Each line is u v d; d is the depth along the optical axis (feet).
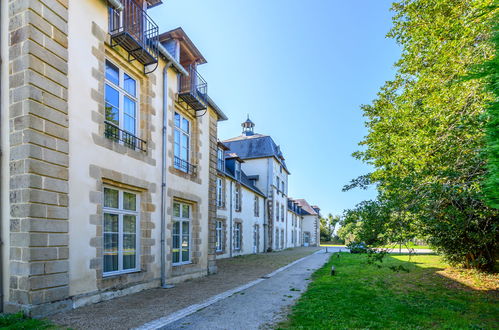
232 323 15.51
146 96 25.76
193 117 34.42
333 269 34.91
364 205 21.06
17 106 15.84
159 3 28.04
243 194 75.15
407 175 19.90
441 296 22.79
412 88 27.37
